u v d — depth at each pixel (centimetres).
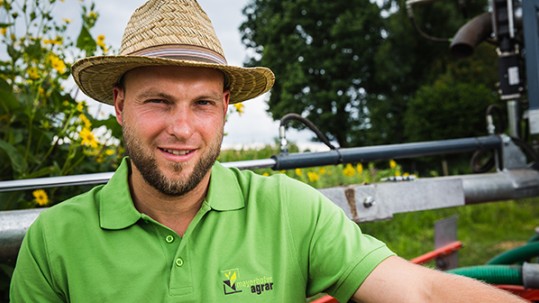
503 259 292
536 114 268
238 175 163
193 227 144
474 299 131
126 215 144
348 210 208
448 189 241
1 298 237
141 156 140
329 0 2773
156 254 141
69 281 140
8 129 265
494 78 2103
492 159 322
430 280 137
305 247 151
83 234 143
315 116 2584
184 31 140
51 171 249
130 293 138
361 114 2655
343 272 145
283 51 2741
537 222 836
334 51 2672
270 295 144
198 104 142
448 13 2384
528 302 130
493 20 310
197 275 141
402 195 225
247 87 165
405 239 596
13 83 294
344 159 237
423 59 2575
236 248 146
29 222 169
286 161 223
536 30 273
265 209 152
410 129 1869
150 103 139
